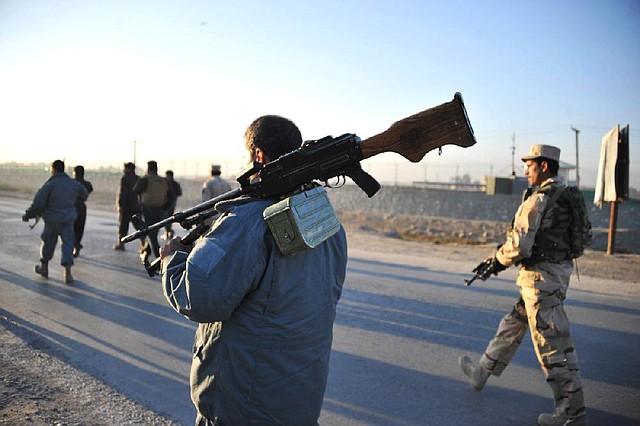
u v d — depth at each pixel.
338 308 6.30
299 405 1.70
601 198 11.90
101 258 9.32
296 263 1.66
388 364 4.53
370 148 1.64
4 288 6.78
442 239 17.86
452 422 3.53
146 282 7.44
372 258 10.42
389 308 6.34
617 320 5.96
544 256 3.36
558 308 3.33
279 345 1.64
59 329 5.13
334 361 4.58
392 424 3.49
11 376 3.89
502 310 6.32
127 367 4.23
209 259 1.54
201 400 1.72
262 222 1.62
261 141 1.81
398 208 37.62
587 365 4.59
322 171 1.66
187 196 41.28
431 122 1.61
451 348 4.97
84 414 3.37
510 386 4.14
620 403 3.84
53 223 7.21
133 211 10.27
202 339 1.73
